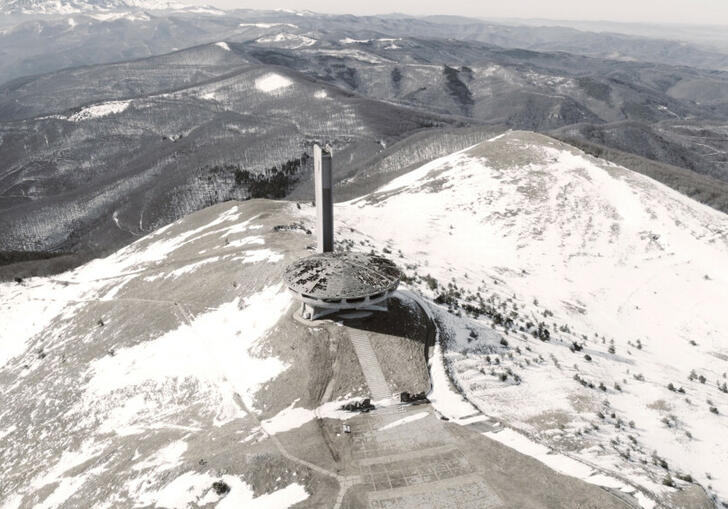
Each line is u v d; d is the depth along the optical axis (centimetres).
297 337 6444
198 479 4388
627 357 7706
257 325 7256
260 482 4244
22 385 8081
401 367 5912
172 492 4328
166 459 4991
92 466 5494
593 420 5434
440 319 7162
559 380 6306
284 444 4697
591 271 11038
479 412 5150
